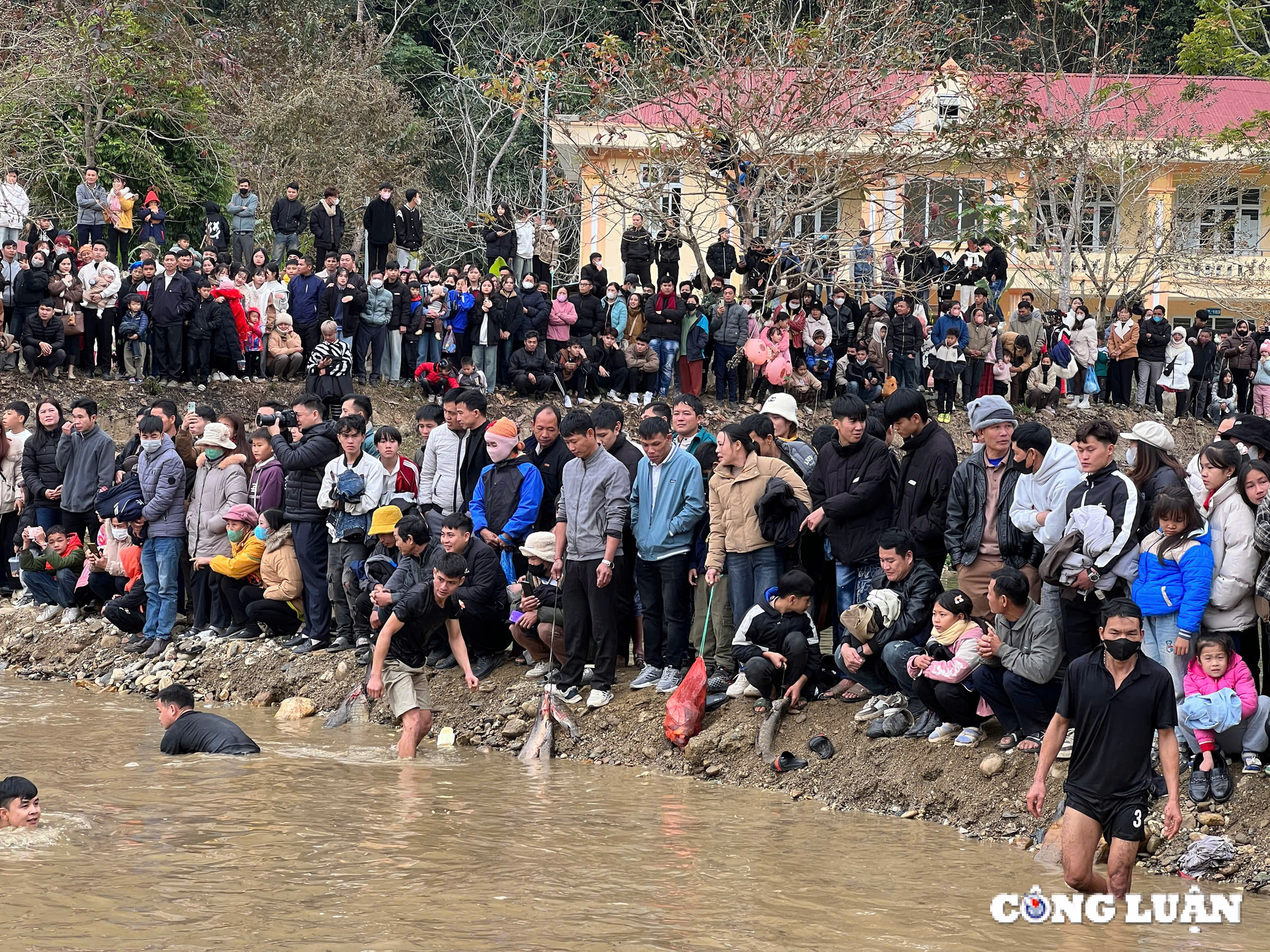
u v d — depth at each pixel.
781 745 9.34
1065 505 8.33
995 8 36.31
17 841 7.14
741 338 22.34
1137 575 7.98
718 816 8.29
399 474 11.77
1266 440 7.86
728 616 10.09
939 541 9.23
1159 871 7.34
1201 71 30.58
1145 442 8.48
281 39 35.91
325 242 22.50
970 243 25.33
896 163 20.31
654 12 22.02
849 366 23.09
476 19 42.28
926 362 24.12
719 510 10.06
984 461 8.91
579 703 10.39
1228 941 6.18
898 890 6.84
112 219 22.06
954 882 7.01
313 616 12.07
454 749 10.19
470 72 22.11
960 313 24.20
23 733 10.10
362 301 20.50
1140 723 6.60
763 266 21.81
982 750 8.58
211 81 33.47
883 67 19.92
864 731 9.13
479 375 21.09
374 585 10.98
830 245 20.86
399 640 9.83
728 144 19.80
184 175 30.16
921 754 8.71
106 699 11.69
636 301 22.22
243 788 8.52
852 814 8.48
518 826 7.85
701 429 11.29
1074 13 35.19
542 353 21.59
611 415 10.67
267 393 19.92
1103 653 6.70
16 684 12.41
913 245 23.27
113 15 26.88
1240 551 7.73
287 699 11.37
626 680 10.72
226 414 12.83
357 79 34.88
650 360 22.22
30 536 13.55
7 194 19.52
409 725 9.82
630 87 20.55
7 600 14.55
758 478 9.95
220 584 12.55
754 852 7.48
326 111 33.94
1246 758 7.62
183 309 19.17
